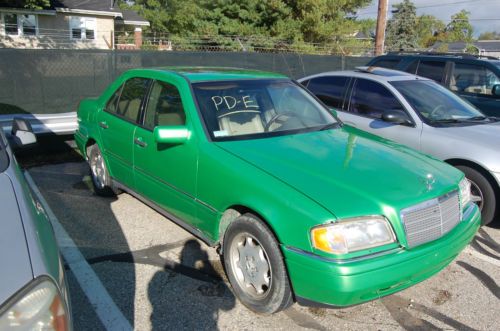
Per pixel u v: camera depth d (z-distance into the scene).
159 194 4.17
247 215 3.23
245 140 3.74
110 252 4.17
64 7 24.88
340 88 6.37
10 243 1.86
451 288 3.74
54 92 9.88
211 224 3.57
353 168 3.29
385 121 5.43
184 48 23.33
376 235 2.86
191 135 3.75
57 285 1.83
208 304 3.40
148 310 3.32
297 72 13.57
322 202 2.87
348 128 4.46
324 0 23.95
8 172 2.42
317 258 2.76
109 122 4.90
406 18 53.69
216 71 4.63
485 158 4.71
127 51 10.55
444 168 3.63
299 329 3.15
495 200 4.76
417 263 2.92
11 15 23.58
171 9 29.56
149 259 4.05
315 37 24.59
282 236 2.93
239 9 24.09
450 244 3.14
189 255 4.13
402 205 2.95
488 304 3.52
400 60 8.77
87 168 6.79
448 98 5.87
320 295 2.81
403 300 3.54
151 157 4.18
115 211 5.12
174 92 4.16
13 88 9.45
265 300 3.16
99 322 3.16
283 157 3.43
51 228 2.32
